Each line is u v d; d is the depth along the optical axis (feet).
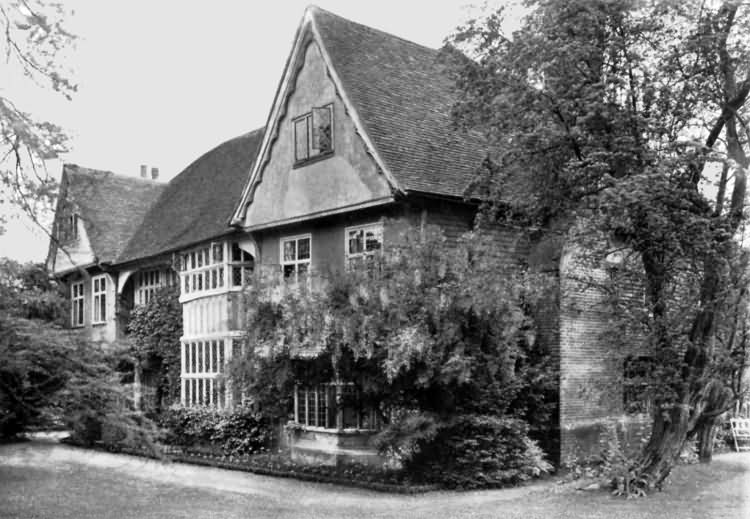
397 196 50.16
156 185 104.47
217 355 66.80
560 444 52.34
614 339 46.19
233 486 47.70
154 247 79.30
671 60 42.22
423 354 41.91
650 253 43.04
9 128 16.93
